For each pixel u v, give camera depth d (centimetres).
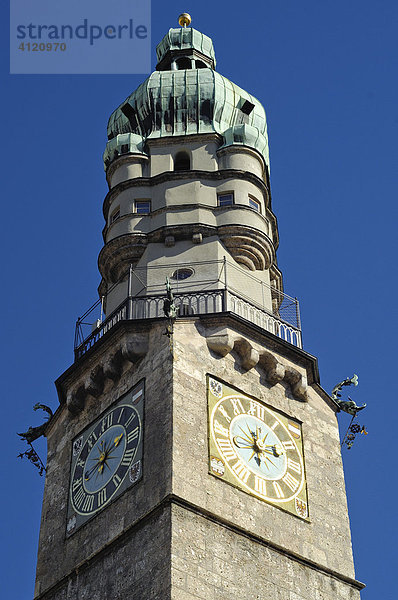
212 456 8012
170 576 7300
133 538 7706
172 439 7919
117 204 9731
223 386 8406
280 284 9875
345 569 8188
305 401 8856
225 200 9600
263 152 10069
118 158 9881
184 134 9919
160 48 10869
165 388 8225
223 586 7475
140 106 10194
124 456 8225
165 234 9344
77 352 9031
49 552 8369
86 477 8462
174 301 8838
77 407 8869
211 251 9262
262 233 9419
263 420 8462
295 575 7875
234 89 10319
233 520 7819
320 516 8325
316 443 8700
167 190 9581
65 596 7938
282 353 8831
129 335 8600
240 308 8894
